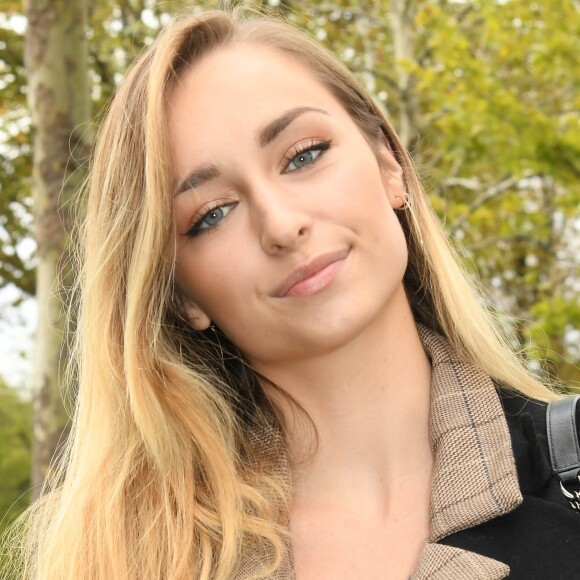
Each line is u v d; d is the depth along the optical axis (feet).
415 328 8.12
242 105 7.66
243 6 9.15
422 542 7.36
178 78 7.95
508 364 8.39
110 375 8.79
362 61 53.16
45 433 22.57
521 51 34.27
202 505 8.36
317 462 8.04
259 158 7.59
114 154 8.52
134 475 8.56
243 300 7.77
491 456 7.35
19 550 9.91
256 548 7.90
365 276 7.52
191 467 8.41
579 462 7.17
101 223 8.68
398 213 8.64
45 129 22.61
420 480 7.68
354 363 7.75
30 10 22.68
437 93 34.30
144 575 8.16
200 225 7.92
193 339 9.11
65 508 8.70
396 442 7.79
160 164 7.87
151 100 7.85
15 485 63.52
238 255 7.70
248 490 8.09
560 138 30.83
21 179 51.13
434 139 43.32
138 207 8.43
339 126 7.77
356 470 7.89
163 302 8.47
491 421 7.56
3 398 66.33
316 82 8.07
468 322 8.29
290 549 7.73
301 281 7.43
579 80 32.60
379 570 7.34
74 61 22.72
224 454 8.32
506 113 31.83
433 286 8.41
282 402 8.27
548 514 7.08
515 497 7.04
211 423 8.56
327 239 7.42
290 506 8.01
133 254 8.38
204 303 8.17
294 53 8.13
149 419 8.45
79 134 22.74
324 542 7.68
